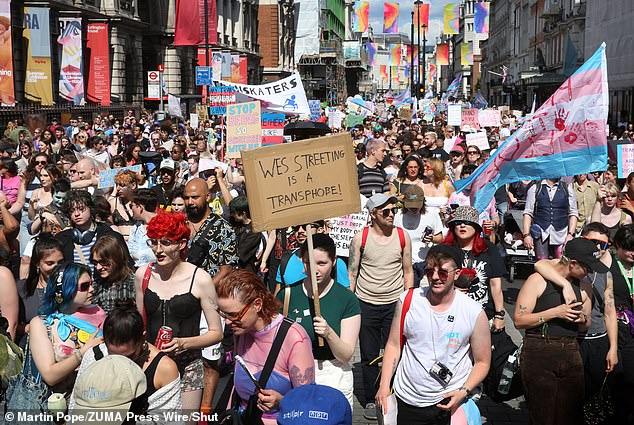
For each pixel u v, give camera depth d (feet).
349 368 17.34
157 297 17.38
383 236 22.66
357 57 390.42
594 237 19.51
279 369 14.53
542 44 262.06
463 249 20.99
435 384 15.64
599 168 28.63
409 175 32.81
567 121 28.73
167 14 174.19
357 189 16.89
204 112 102.27
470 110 87.40
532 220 33.47
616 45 151.74
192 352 17.56
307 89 307.17
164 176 33.76
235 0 235.20
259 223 16.63
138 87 154.92
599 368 18.84
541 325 17.79
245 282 14.37
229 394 17.34
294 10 323.16
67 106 108.27
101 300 18.95
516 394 19.27
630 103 142.51
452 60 605.73
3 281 18.74
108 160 55.67
